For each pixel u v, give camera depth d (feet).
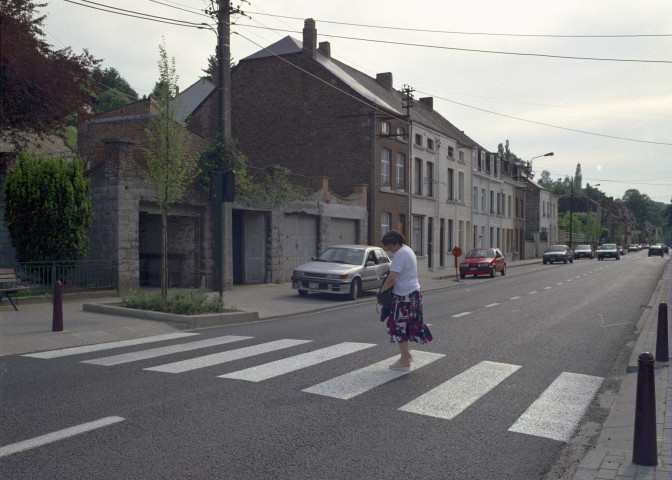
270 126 95.55
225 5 56.03
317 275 53.31
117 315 37.86
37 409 17.65
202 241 58.95
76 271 46.44
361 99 89.30
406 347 23.34
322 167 91.61
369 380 21.79
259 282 67.92
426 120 121.08
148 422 16.53
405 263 22.80
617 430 16.55
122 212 49.08
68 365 23.86
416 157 105.09
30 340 28.81
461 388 20.98
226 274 59.36
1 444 14.66
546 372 23.99
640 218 519.60
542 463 14.17
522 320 39.86
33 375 22.04
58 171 46.29
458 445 15.28
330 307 48.52
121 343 29.43
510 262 167.73
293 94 94.17
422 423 16.97
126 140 49.06
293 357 25.88
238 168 59.26
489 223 152.76
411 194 101.60
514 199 179.63
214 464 13.60
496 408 18.66
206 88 120.78
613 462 13.94
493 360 26.12
